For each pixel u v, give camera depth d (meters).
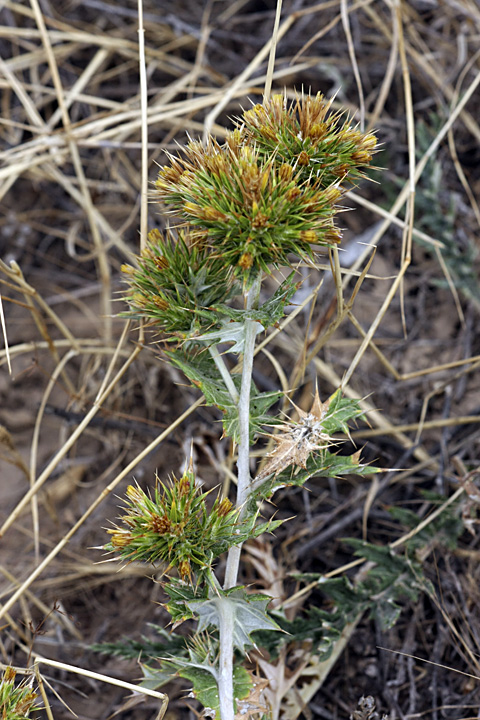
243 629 1.81
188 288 1.89
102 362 3.74
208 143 1.74
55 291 4.12
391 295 2.62
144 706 2.75
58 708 2.78
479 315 3.67
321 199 1.65
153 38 4.53
